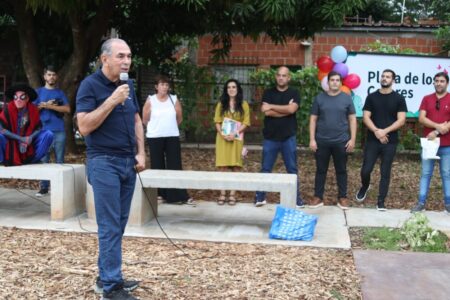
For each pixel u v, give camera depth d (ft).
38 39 40.37
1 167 21.25
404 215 22.88
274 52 47.85
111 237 12.61
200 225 20.89
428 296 13.79
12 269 15.17
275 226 19.16
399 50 39.19
